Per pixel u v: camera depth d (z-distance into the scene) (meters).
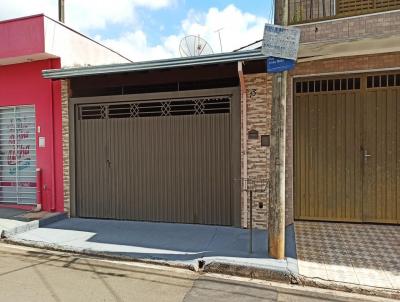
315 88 6.98
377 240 5.99
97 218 8.01
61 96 8.23
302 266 5.01
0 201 9.28
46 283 4.56
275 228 5.23
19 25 8.20
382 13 6.15
